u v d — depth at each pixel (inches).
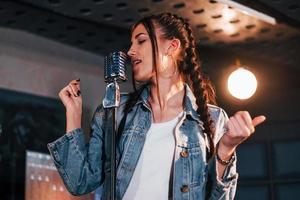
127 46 129.9
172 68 79.2
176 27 80.5
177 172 73.4
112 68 72.6
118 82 73.7
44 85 126.0
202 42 128.2
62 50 129.6
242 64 138.1
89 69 133.1
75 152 76.4
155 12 114.1
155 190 73.0
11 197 116.0
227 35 124.7
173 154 74.2
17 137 119.5
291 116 149.2
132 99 79.4
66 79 129.5
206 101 78.7
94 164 77.0
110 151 71.9
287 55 134.3
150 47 77.9
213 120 78.6
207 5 110.8
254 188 150.4
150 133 75.8
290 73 142.3
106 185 73.4
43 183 120.7
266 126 151.1
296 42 127.3
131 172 74.2
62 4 111.8
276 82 146.6
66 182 77.0
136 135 75.8
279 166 149.1
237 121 68.1
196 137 75.7
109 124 75.1
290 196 147.4
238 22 118.3
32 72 124.8
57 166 77.1
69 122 77.4
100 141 77.9
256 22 118.0
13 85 121.7
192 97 79.0
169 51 79.1
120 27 121.1
